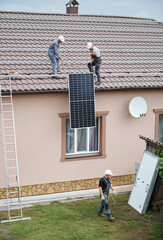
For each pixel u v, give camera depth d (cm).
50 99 1099
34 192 1125
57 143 1130
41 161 1120
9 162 1075
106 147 1205
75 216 960
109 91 1160
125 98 1202
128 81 1198
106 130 1196
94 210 1008
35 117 1091
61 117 1120
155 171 977
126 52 1469
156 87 1195
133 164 1250
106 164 1211
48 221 920
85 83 1085
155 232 864
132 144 1240
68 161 1152
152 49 1548
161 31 1788
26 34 1462
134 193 1048
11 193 1087
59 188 1155
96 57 1125
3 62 1195
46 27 1560
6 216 959
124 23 1825
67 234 848
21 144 1087
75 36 1523
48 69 1203
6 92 1007
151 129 1260
